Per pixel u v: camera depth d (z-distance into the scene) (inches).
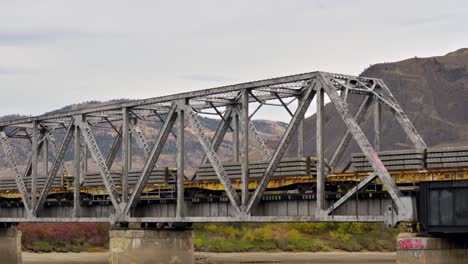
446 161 1958.7
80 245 5531.5
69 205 3021.7
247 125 2301.9
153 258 2659.9
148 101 2625.5
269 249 5812.0
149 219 2578.7
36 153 3137.3
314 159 2332.7
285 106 2333.9
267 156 2689.5
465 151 1930.4
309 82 2171.5
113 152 3129.9
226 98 2664.9
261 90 2320.4
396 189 1947.6
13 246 3590.1
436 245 1929.1
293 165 2272.4
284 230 6156.5
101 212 2896.2
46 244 5418.3
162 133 2568.9
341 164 5866.1
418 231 1979.6
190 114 2485.2
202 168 2546.8
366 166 2123.5
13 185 3336.6
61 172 3430.1
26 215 3292.3
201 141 2426.2
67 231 5615.2
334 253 5733.3
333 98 2079.2
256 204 2252.7
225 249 5689.0
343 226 6210.6
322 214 2082.9
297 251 5821.9
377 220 1990.7
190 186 2581.2
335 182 2172.7
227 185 2325.3
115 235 2701.8
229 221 2315.5
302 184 2277.3
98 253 5364.2
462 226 1854.1
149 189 2743.6
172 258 2691.9
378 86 2292.1
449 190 1883.6
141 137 3038.9
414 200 1948.8
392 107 2209.6
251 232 6053.2
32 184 3102.9
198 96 2454.5
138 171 2800.2
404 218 1923.0
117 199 2704.2
